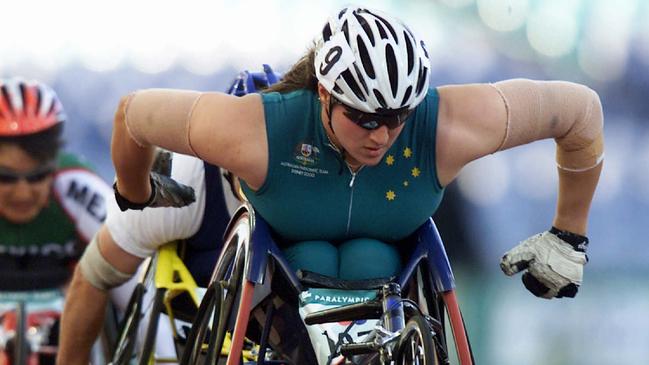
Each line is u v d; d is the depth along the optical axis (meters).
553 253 14.83
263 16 31.36
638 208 30.67
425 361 11.60
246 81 16.97
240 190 15.45
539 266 14.85
